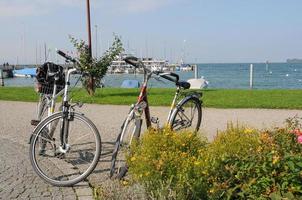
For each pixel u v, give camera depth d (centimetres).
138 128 568
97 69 1684
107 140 835
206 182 399
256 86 4609
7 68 7219
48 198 502
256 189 372
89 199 495
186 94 671
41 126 577
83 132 592
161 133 506
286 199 348
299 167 369
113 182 464
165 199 382
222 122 1049
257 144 447
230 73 10431
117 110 1346
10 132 962
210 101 1485
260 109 1311
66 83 605
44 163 629
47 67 677
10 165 653
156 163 425
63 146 599
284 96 1658
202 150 472
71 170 597
